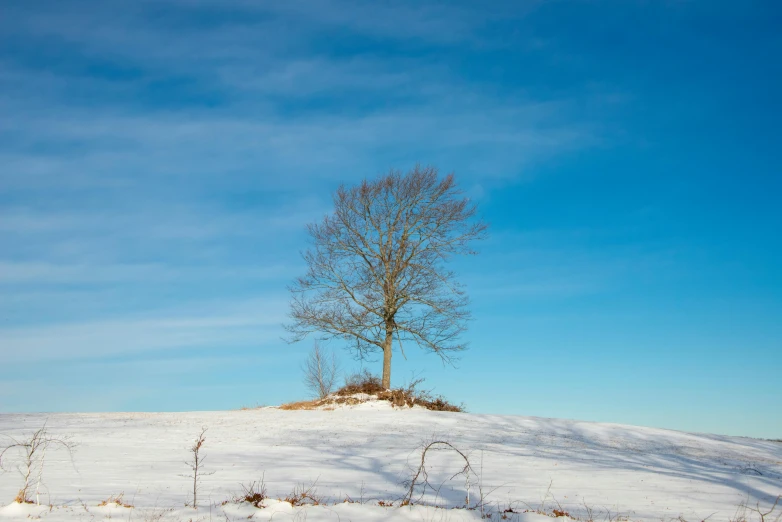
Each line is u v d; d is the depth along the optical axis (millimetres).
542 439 25234
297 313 37250
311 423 28141
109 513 9609
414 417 30172
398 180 37500
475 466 18469
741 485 16438
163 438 23562
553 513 11234
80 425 27000
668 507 13086
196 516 9609
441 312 36625
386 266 37438
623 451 23047
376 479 15836
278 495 12695
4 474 14828
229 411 33906
